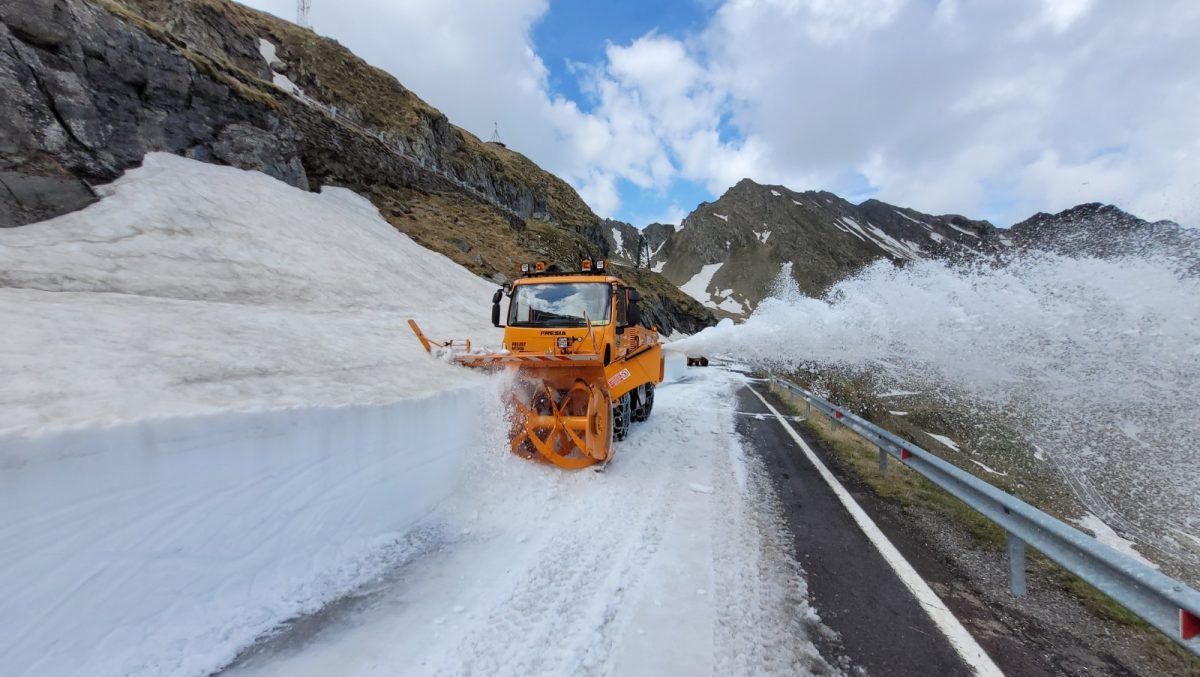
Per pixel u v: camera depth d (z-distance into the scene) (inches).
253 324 293.3
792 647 108.8
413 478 177.3
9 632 80.7
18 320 175.6
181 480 108.1
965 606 128.7
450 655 102.8
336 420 148.0
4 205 328.5
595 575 138.9
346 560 142.4
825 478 248.8
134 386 138.6
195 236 429.7
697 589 132.8
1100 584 106.0
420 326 497.7
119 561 96.0
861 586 137.5
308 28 2060.8
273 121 739.4
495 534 167.3
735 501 206.7
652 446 299.7
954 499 221.0
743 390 679.7
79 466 91.7
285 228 557.3
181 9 1011.9
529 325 276.4
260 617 113.7
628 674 98.2
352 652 103.7
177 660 97.0
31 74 395.2
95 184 413.4
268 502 126.5
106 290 293.3
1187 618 86.0
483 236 1312.7
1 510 81.1
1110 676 102.6
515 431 236.7
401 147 1600.6
